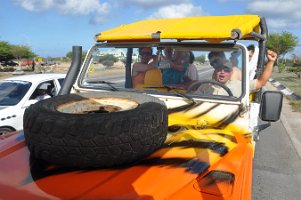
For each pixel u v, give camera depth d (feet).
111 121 7.23
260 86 14.61
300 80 89.71
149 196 6.40
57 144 7.10
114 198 6.29
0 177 7.14
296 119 35.83
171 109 10.66
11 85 26.35
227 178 7.25
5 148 8.69
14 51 183.83
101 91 11.21
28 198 6.36
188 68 11.30
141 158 7.75
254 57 14.07
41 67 110.83
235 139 9.29
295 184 17.88
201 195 6.62
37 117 7.58
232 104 10.07
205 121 10.19
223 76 10.71
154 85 11.93
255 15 12.53
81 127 7.06
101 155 7.13
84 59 12.71
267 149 24.23
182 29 10.77
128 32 11.81
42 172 7.25
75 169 7.33
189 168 7.39
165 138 8.48
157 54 11.83
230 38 9.89
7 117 23.27
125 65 12.41
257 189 17.10
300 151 23.90
